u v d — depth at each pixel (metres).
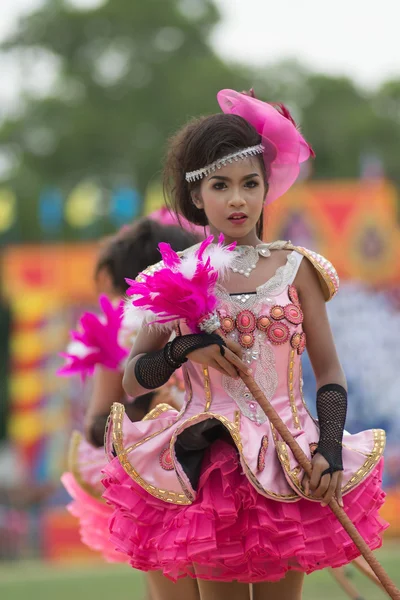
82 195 44.56
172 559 8.97
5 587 22.78
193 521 8.96
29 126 86.62
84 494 12.69
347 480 9.13
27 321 46.22
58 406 46.50
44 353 46.22
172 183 10.22
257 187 9.54
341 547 9.04
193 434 9.23
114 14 90.00
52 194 46.09
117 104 87.88
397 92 86.38
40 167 83.81
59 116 86.31
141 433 9.41
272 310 9.46
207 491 9.02
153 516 9.27
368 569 12.09
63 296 45.84
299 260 9.73
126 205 43.03
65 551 39.81
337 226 42.59
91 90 88.62
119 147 84.06
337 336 42.38
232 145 9.46
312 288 9.73
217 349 9.08
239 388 9.42
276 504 8.97
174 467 9.12
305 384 35.19
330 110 86.31
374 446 9.42
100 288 13.17
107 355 11.83
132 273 12.67
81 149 83.19
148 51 89.69
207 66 86.69
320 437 9.24
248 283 9.56
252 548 8.82
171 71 87.88
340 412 9.34
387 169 80.06
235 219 9.45
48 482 46.50
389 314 42.47
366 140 81.94
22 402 46.59
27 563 37.62
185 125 10.20
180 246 12.52
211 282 9.19
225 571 9.11
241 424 9.21
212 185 9.49
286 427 9.05
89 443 12.67
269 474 8.96
